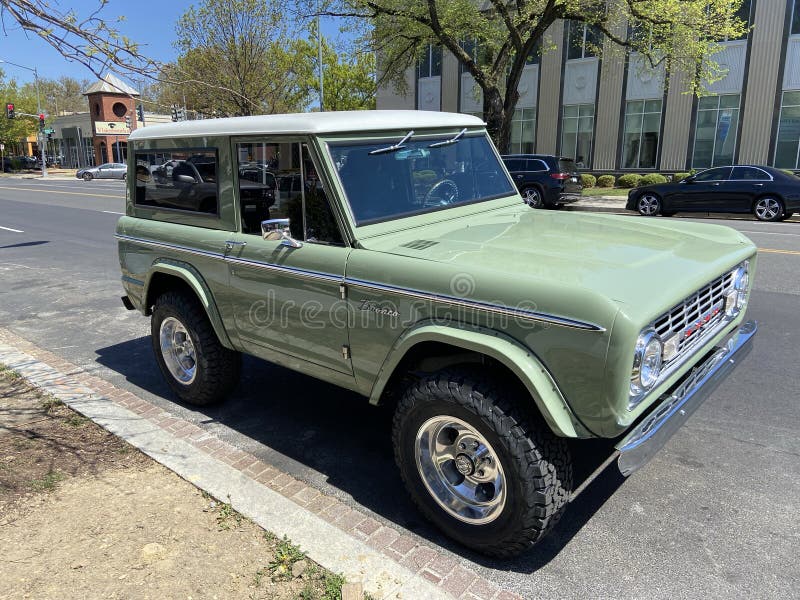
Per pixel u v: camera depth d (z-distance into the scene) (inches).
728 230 147.3
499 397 103.4
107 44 137.8
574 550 115.7
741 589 104.5
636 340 91.9
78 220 660.1
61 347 239.9
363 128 130.9
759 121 924.6
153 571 106.0
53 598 99.7
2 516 121.7
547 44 918.4
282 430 167.0
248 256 141.8
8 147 2566.4
